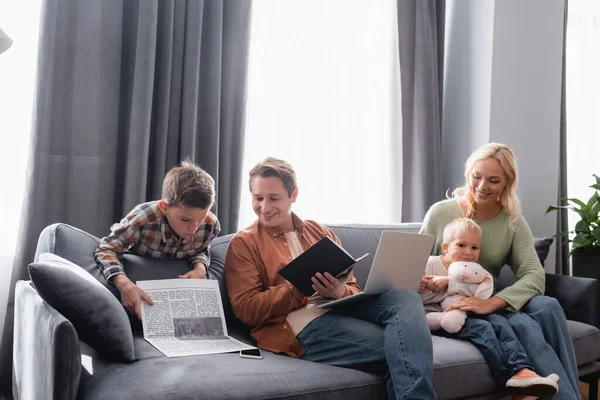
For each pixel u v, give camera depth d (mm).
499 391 2012
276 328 1940
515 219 2467
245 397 1492
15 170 2434
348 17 3350
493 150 2469
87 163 2447
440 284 2248
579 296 2498
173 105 2652
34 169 2354
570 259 3840
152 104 2613
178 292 1924
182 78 2664
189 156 2646
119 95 2549
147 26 2525
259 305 1933
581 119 4051
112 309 1616
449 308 2176
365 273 2516
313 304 2008
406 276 1994
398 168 3477
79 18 2439
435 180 3439
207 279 2043
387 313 1830
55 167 2416
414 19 3434
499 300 2215
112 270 1854
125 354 1600
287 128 3154
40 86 2359
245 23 2844
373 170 3434
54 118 2410
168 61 2602
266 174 2072
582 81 4043
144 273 1968
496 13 3473
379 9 3445
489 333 2037
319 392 1622
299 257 1812
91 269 1885
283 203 2072
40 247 1931
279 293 1922
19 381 1789
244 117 2834
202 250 2137
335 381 1678
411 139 3436
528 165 3576
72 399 1365
